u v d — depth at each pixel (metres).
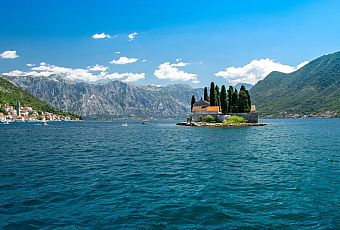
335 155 42.94
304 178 26.97
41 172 30.53
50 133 113.44
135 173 29.83
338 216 16.92
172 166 34.09
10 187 23.84
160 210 18.11
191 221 16.34
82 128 166.50
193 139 73.94
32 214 17.47
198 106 161.12
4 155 45.12
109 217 16.92
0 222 16.27
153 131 120.94
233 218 16.78
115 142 69.38
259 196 21.11
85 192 22.27
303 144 60.00
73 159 40.53
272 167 33.00
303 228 15.30
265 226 15.61
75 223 16.05
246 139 72.38
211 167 33.22
